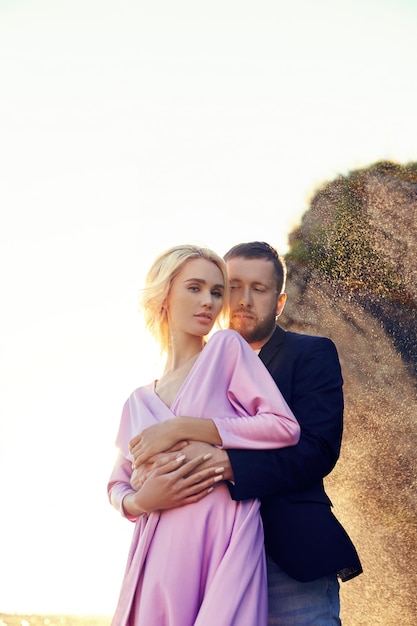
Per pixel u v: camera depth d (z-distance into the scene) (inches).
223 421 106.3
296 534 108.7
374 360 208.7
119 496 112.3
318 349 120.6
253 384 109.5
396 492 196.5
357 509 200.2
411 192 216.8
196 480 103.0
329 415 113.8
